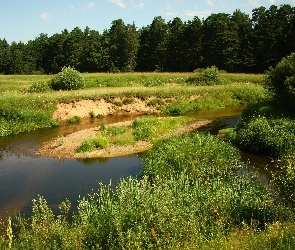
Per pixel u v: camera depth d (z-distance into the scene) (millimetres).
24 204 11820
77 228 7875
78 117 28672
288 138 16031
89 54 87500
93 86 41344
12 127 24250
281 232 6645
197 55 82312
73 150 18969
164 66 83812
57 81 36312
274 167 14625
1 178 14727
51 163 16953
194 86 40031
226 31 72250
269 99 24125
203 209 8789
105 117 30062
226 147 15641
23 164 16875
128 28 90562
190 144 15477
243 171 14023
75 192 12812
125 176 14617
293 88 19375
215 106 34469
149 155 14977
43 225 8016
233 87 38750
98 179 14297
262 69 68250
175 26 85375
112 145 19625
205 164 13453
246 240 6598
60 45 93375
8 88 36156
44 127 25859
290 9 68688
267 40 68812
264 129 17094
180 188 10648
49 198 12266
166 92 34469
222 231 7684
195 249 6574
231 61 70000
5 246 7609
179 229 7324
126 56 85375
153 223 7559
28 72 96875
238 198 9398
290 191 9406
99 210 9664
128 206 8555
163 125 23906
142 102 32906
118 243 7242
